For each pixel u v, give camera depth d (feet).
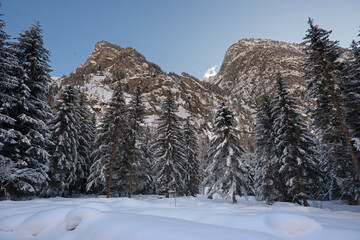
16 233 19.86
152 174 115.34
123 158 77.92
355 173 53.57
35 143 53.47
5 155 46.57
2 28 45.39
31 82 55.36
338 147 53.62
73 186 85.51
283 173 62.49
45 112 57.31
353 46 49.83
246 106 547.90
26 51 57.72
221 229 15.98
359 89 46.80
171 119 85.10
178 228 15.61
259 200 96.22
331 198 78.02
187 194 102.63
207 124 434.30
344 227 20.04
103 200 49.60
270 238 14.35
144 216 20.27
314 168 57.52
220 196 63.62
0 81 43.98
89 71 563.48
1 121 44.93
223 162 65.41
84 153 87.40
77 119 78.64
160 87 503.61
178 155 82.53
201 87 609.83
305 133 59.26
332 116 52.85
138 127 74.13
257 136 74.84
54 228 20.18
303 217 19.57
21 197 48.78
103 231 16.38
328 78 45.75
